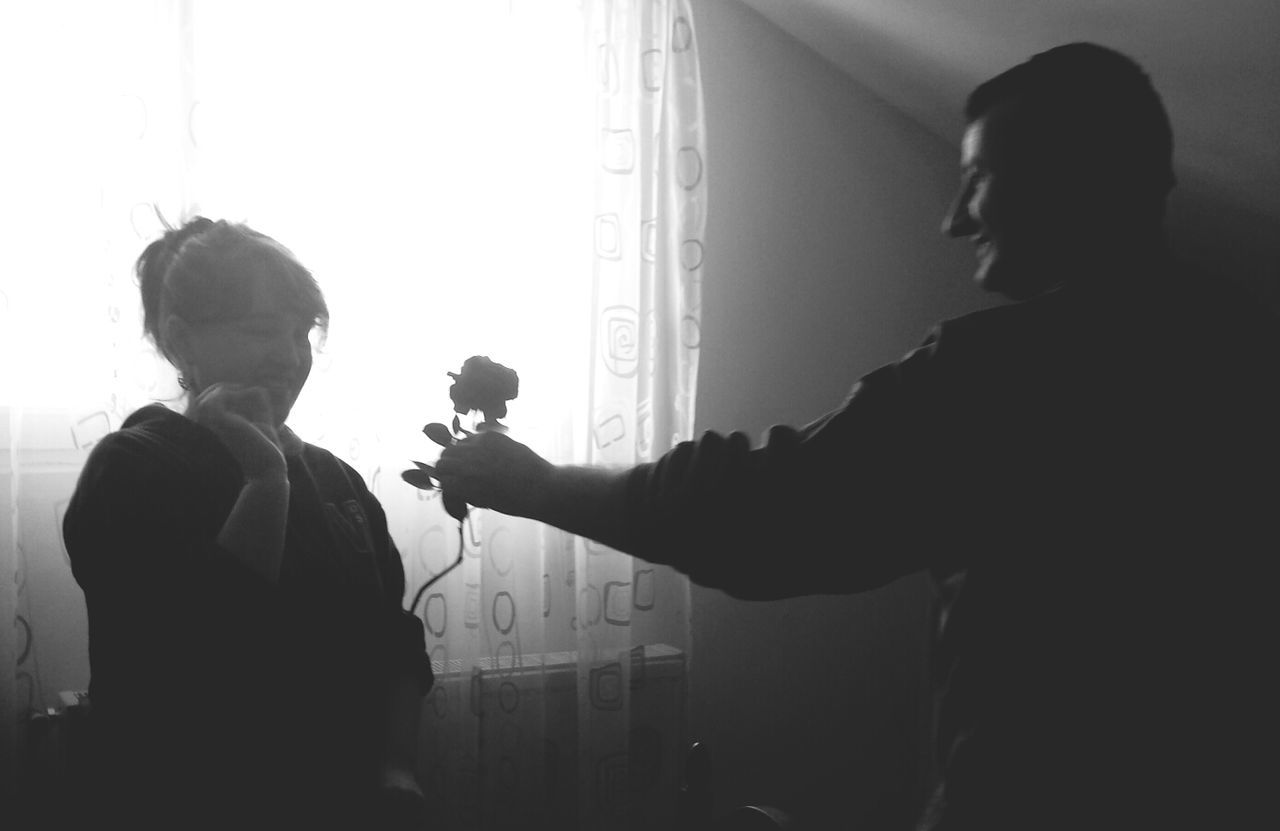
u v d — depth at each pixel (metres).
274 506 1.23
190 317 1.34
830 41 3.20
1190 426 0.88
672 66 2.86
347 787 1.26
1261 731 0.84
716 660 3.13
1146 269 0.94
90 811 1.19
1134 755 0.84
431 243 2.53
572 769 2.61
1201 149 2.82
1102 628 0.86
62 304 2.23
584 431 2.74
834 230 3.36
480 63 2.58
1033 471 0.89
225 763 1.17
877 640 3.38
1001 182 0.97
